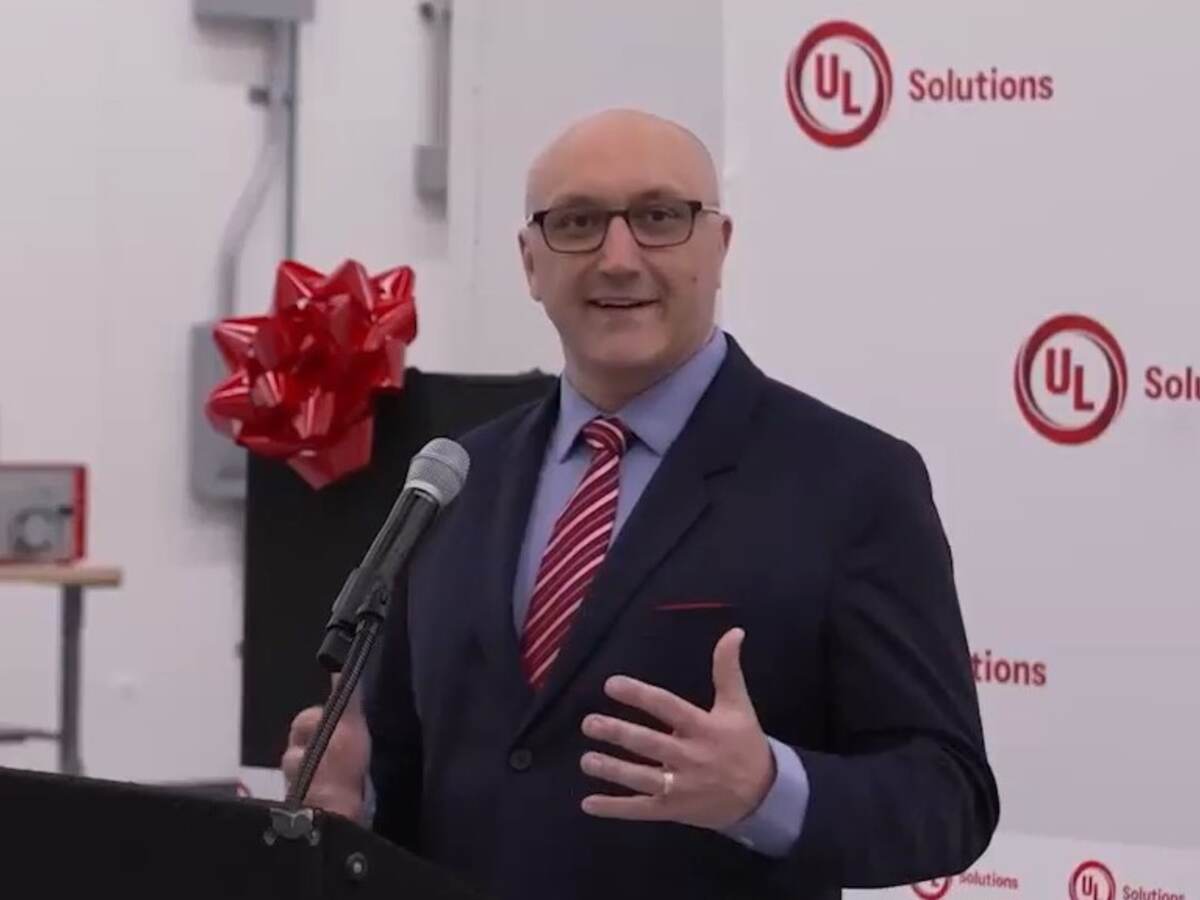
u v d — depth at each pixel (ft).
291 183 29.14
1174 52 17.70
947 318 18.76
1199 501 17.60
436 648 12.50
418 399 18.97
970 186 18.63
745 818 10.41
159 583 28.89
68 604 24.68
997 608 18.47
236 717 29.17
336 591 19.16
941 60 18.72
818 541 11.75
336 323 18.66
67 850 8.38
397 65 29.48
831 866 10.60
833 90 19.25
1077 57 18.10
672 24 25.13
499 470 13.02
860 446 12.14
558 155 12.38
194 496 28.91
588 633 11.77
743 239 19.71
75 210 28.40
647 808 10.07
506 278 27.89
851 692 11.60
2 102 27.99
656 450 12.42
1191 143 17.62
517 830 11.78
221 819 8.00
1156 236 17.78
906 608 11.69
